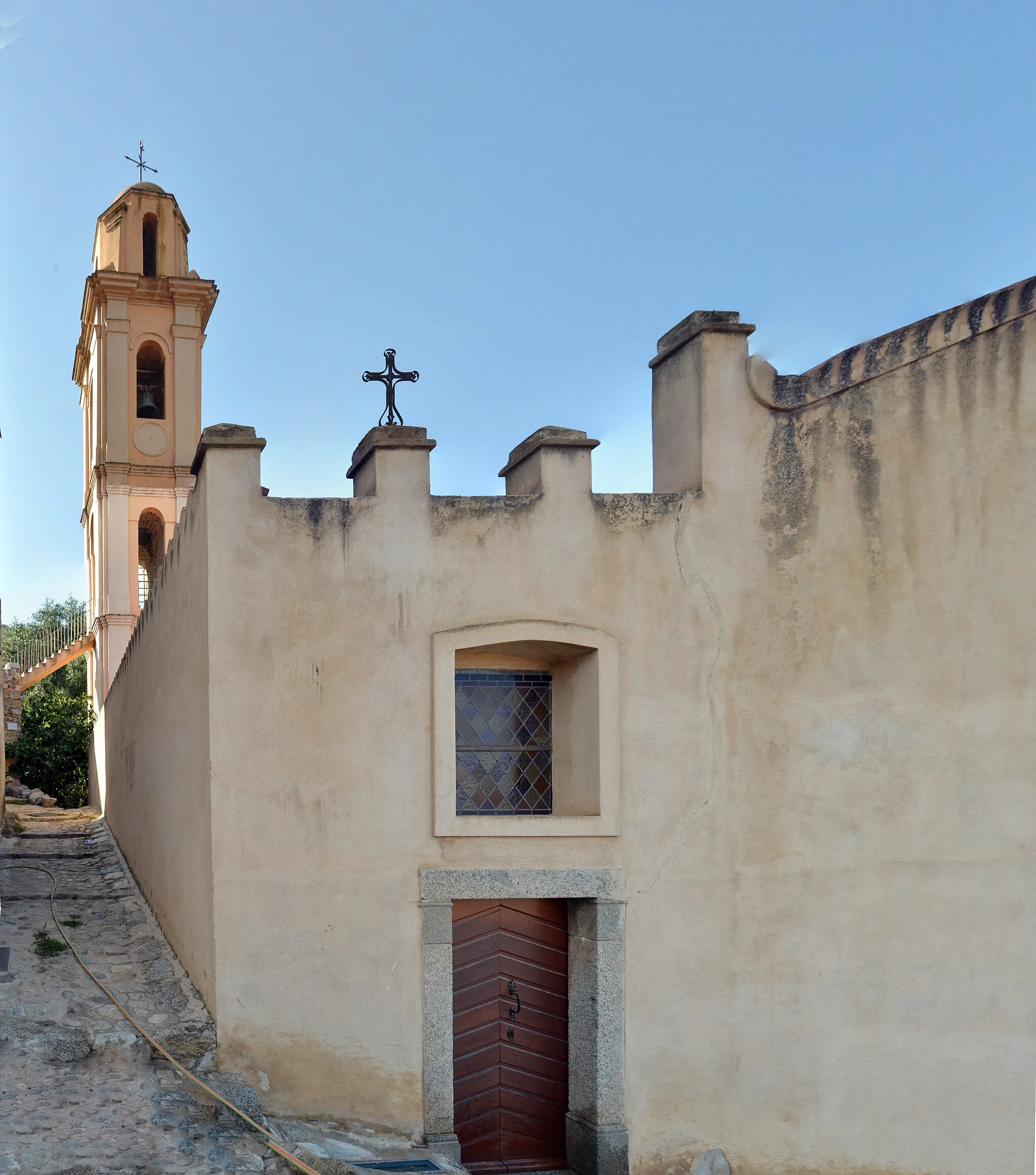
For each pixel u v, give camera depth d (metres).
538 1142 8.28
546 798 8.73
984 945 8.23
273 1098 7.57
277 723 7.91
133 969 9.39
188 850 8.98
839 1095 8.12
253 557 8.00
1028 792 8.29
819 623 8.45
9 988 8.55
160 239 37.12
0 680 19.62
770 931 8.23
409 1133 7.75
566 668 8.67
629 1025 8.05
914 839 8.30
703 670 8.37
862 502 8.51
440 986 7.92
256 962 7.70
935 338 8.49
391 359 10.03
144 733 13.12
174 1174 6.24
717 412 8.54
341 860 7.89
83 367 39.72
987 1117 8.12
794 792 8.34
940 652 8.39
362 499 8.19
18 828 19.09
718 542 8.48
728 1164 7.99
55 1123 6.69
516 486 9.07
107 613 33.56
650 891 8.17
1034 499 8.37
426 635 8.15
